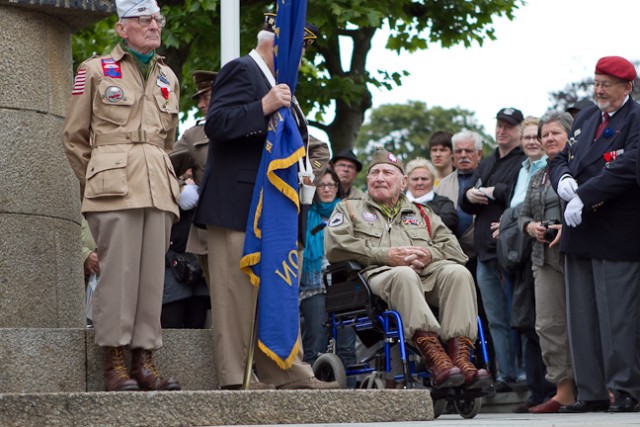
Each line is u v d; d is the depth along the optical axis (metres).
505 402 13.63
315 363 11.88
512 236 12.66
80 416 7.66
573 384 12.40
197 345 9.66
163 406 7.90
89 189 8.94
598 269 11.34
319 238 13.51
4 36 9.98
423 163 14.18
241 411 8.18
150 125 9.17
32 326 9.80
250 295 9.38
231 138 9.25
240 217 9.34
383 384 11.24
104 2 10.35
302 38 9.49
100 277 8.94
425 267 11.32
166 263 11.04
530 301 12.77
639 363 11.27
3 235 9.76
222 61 12.76
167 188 9.10
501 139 13.59
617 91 11.43
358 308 11.52
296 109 9.62
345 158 14.21
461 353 10.82
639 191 11.22
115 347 8.88
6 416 7.49
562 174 11.65
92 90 9.17
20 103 9.98
